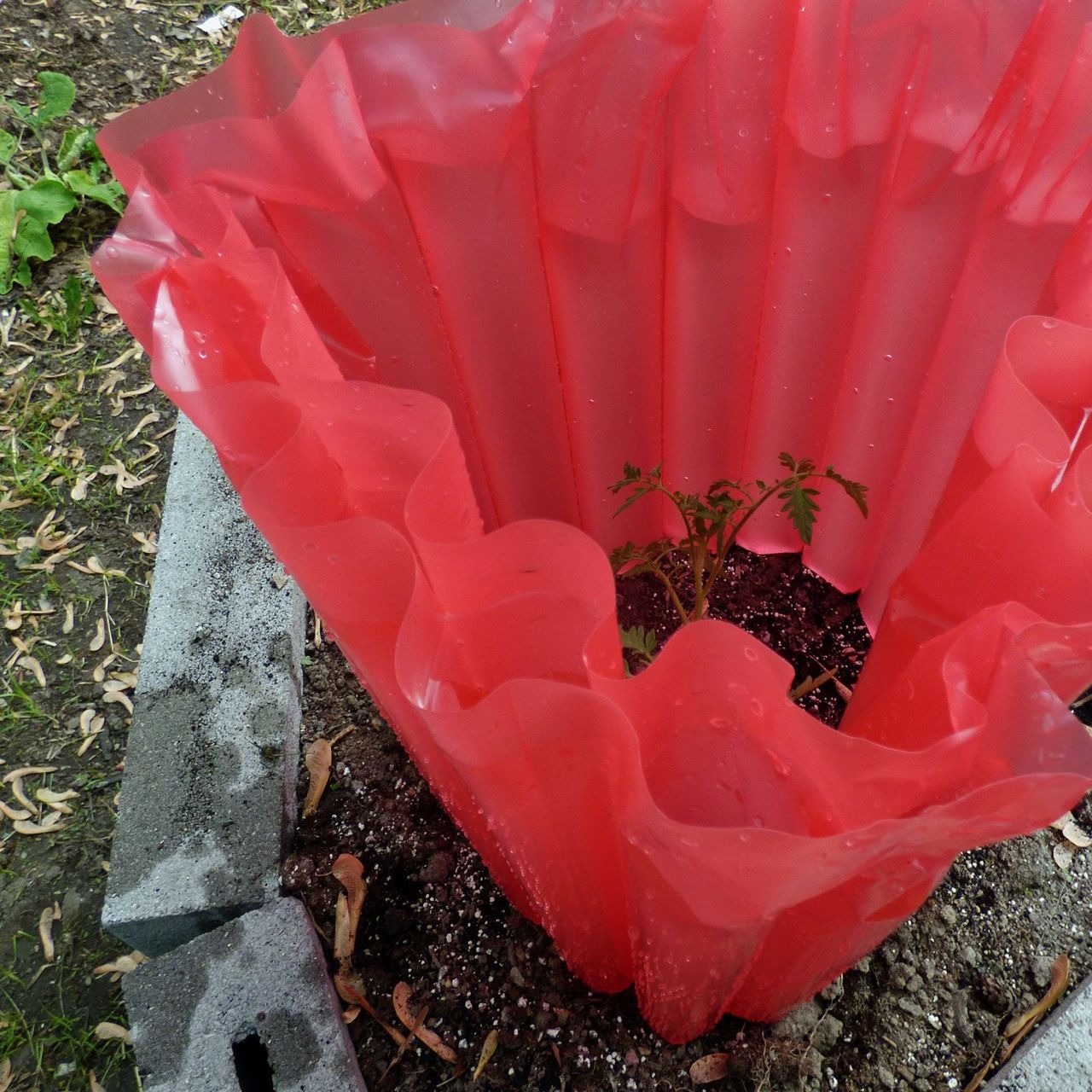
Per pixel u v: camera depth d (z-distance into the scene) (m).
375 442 0.45
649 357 0.65
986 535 0.45
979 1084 0.57
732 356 0.64
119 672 0.85
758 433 0.70
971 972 0.60
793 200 0.57
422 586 0.40
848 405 0.66
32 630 0.87
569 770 0.42
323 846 0.65
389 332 0.60
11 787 0.80
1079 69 0.47
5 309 1.06
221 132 0.50
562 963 0.61
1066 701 0.43
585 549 0.40
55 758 0.81
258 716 0.66
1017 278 0.55
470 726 0.38
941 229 0.55
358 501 0.48
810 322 0.62
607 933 0.54
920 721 0.45
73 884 0.75
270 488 0.41
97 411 0.99
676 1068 0.58
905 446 0.65
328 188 0.52
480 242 0.57
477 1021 0.60
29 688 0.84
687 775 0.45
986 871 0.63
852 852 0.36
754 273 0.60
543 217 0.57
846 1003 0.59
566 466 0.71
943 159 0.53
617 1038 0.59
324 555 0.41
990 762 0.38
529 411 0.66
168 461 0.96
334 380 0.43
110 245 0.46
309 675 0.71
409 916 0.63
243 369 0.48
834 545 0.73
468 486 0.47
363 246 0.56
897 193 0.55
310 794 0.67
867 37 0.50
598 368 0.64
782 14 0.50
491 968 0.61
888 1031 0.58
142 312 0.47
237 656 0.68
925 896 0.44
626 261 0.58
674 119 0.54
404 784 0.67
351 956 0.62
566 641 0.45
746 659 0.39
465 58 0.50
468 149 0.53
